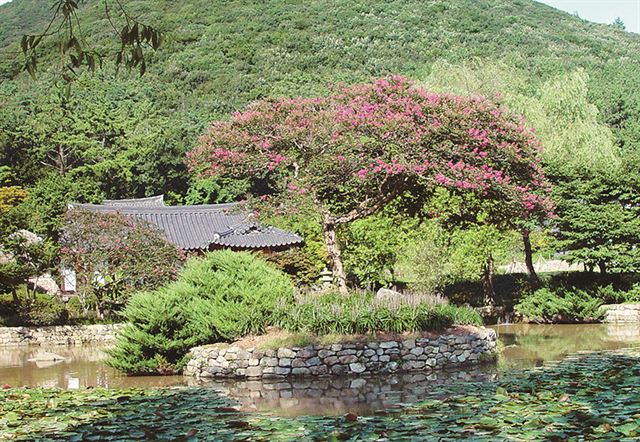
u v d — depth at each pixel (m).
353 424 7.01
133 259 19.98
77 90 49.28
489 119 14.90
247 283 13.48
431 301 14.12
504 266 31.67
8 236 20.89
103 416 7.81
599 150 26.69
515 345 15.80
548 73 50.91
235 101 51.88
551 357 13.23
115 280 21.03
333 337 12.55
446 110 14.50
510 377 10.45
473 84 28.28
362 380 11.60
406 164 13.94
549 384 9.16
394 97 15.20
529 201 14.88
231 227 25.52
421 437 6.17
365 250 23.14
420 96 15.17
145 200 34.53
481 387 9.39
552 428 6.35
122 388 10.52
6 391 9.72
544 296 21.97
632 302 22.53
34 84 49.44
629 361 11.81
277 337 12.57
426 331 13.19
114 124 44.06
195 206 28.53
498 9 78.06
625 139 41.88
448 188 14.70
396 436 6.30
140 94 51.69
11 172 40.50
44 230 25.59
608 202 23.05
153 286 19.67
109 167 41.97
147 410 8.25
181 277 14.16
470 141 14.45
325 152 15.16
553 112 27.89
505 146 14.68
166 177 42.94
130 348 12.79
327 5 72.81
